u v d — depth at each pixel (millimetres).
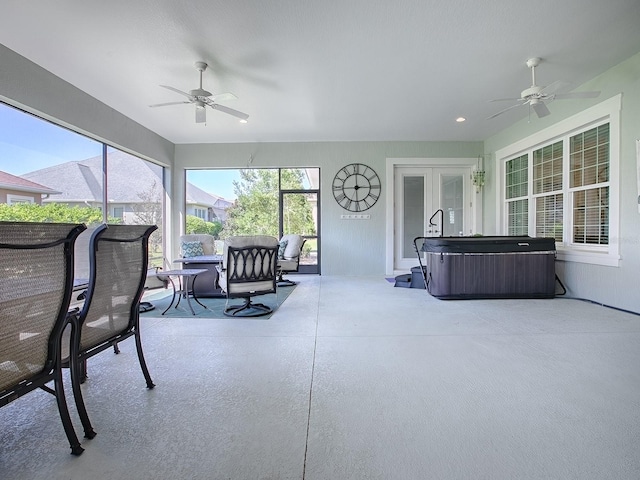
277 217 6848
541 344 2625
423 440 1442
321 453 1363
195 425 1571
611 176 3758
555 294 4480
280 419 1617
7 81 3211
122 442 1445
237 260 3598
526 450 1366
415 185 6805
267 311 3793
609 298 3877
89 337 1626
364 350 2535
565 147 4574
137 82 3949
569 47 3254
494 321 3307
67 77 3818
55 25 2842
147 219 5965
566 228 4586
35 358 1292
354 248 6715
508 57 3438
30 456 1356
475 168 6621
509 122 5531
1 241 1085
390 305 4074
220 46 3193
